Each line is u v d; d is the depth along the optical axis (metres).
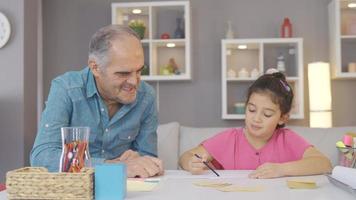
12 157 2.85
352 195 0.87
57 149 1.26
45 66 3.61
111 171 0.83
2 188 1.13
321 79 3.10
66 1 3.62
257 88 1.63
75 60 3.61
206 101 3.48
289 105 1.67
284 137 1.70
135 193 0.90
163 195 0.88
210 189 0.95
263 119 1.61
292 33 3.42
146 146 1.58
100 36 1.28
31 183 0.80
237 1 3.49
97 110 1.46
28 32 2.96
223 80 3.21
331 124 3.17
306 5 3.45
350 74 3.11
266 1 3.47
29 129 2.95
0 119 2.87
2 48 2.88
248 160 1.69
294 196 0.85
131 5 3.22
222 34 3.49
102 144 1.50
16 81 2.87
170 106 3.51
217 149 1.72
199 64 3.49
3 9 2.89
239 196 0.85
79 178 0.80
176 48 3.36
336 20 3.13
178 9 3.29
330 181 1.04
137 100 1.51
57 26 3.62
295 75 3.25
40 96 3.52
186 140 2.14
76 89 1.42
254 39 3.19
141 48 1.29
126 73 1.27
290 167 1.22
